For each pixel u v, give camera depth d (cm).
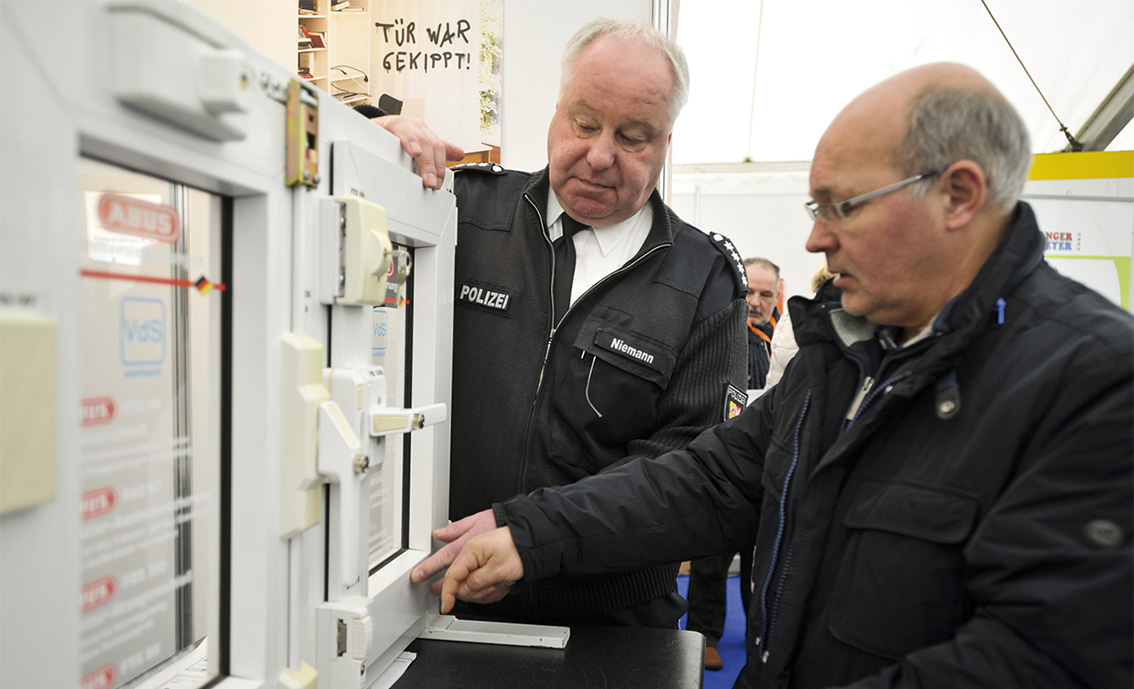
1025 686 60
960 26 376
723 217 506
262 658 69
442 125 194
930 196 73
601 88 106
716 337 124
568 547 99
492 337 122
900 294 77
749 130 473
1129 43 348
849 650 76
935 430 73
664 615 128
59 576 46
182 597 66
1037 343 69
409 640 98
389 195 85
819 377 89
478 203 129
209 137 56
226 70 50
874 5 373
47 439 44
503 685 88
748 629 93
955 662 63
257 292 66
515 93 197
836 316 90
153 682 63
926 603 71
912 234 74
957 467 70
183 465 64
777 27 396
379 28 194
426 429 102
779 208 500
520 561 97
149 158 51
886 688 67
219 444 68
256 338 67
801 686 82
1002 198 73
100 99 46
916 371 73
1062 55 369
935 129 71
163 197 59
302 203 70
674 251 125
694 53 421
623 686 88
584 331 118
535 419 119
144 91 46
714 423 121
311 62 194
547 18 194
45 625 45
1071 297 72
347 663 77
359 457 73
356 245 73
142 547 60
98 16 45
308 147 70
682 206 508
